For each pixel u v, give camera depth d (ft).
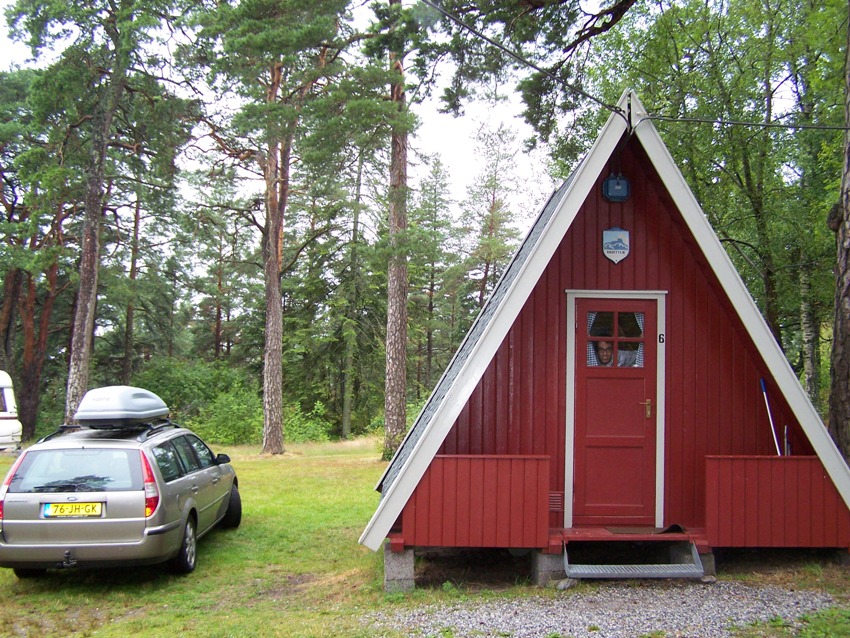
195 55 61.67
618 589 18.93
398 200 57.31
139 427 25.12
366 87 49.67
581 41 33.27
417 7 31.35
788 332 74.95
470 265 131.03
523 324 20.94
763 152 54.85
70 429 25.18
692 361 20.93
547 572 19.61
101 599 21.30
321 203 110.63
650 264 21.11
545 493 19.31
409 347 139.44
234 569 24.49
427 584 20.75
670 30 56.85
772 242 54.80
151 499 21.48
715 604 17.40
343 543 27.94
